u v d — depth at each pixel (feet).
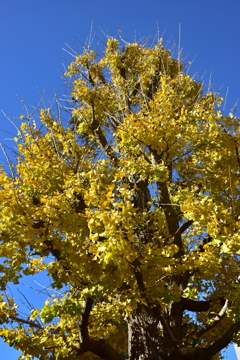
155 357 18.38
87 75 32.99
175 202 22.49
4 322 17.67
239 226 15.49
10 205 15.62
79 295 16.74
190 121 20.52
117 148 27.66
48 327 19.57
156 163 20.17
